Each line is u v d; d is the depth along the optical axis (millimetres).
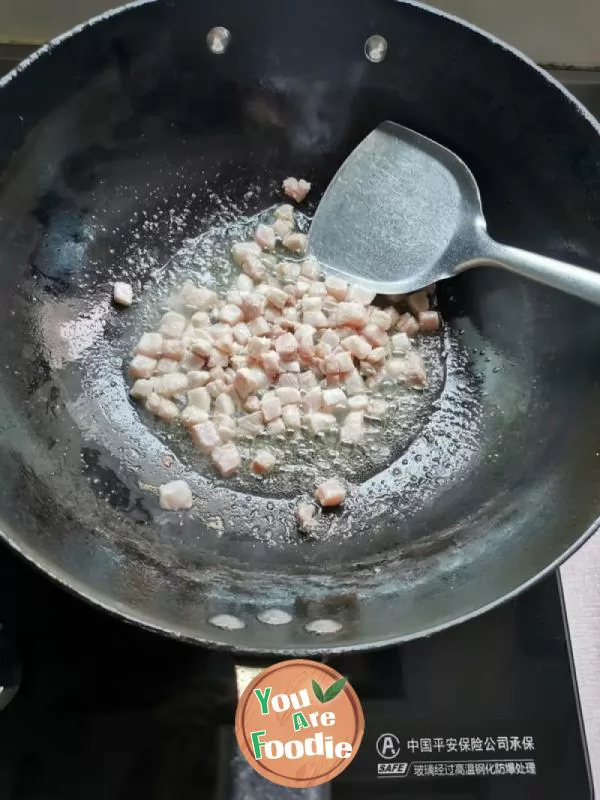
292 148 391
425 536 324
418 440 355
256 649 232
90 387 351
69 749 279
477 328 374
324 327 375
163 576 293
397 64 339
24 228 329
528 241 350
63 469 316
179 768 275
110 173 360
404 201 369
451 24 312
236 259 391
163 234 387
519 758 285
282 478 345
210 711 285
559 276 307
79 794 272
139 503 329
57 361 341
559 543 270
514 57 309
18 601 301
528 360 347
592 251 325
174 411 353
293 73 352
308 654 233
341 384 369
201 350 360
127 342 369
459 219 355
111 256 374
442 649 303
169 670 292
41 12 390
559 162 322
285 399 359
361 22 322
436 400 365
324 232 385
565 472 299
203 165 387
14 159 311
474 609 251
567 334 329
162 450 348
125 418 352
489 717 291
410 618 259
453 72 330
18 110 301
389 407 364
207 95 355
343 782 276
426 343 380
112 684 289
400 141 369
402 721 288
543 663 302
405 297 385
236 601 289
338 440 354
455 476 342
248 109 369
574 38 415
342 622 265
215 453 343
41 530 272
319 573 316
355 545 328
